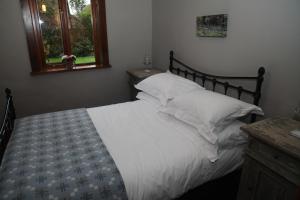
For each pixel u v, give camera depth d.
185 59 2.73
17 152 1.56
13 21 2.65
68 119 2.12
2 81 2.79
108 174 1.31
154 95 2.40
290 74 1.62
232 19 2.00
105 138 1.78
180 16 2.70
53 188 1.21
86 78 3.23
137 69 3.42
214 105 1.69
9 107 2.05
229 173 1.67
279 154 1.21
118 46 3.30
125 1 3.17
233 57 2.05
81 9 3.07
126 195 1.24
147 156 1.49
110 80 3.40
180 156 1.50
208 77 2.38
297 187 1.14
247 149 1.40
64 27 3.03
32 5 2.75
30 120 2.10
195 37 2.49
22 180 1.27
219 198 1.76
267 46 1.74
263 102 1.84
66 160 1.46
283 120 1.50
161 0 3.04
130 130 1.89
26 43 2.78
